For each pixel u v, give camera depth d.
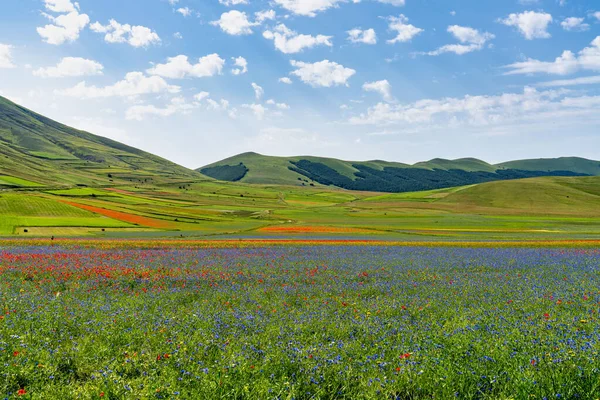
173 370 8.42
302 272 26.31
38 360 8.79
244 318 12.92
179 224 104.00
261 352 9.65
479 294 18.41
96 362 8.98
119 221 102.19
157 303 15.79
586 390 7.16
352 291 19.39
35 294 16.56
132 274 23.92
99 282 21.39
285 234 79.25
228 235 75.31
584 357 8.45
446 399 7.09
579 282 22.12
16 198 121.50
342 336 11.50
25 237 63.44
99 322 11.98
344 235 77.50
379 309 15.08
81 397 7.21
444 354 9.20
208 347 10.12
